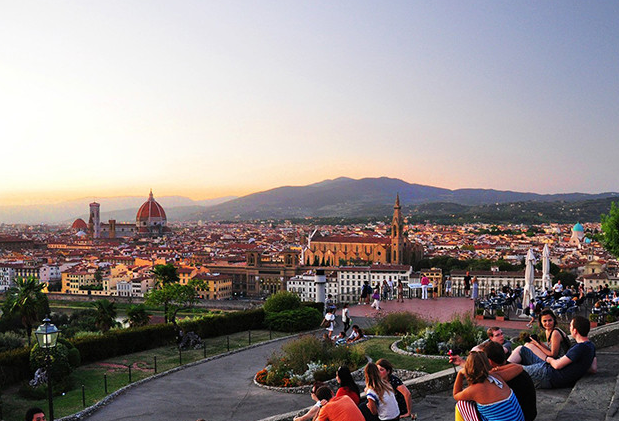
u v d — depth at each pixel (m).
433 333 32.50
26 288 73.12
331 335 41.47
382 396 14.05
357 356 31.12
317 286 51.75
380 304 51.09
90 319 128.25
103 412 27.14
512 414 11.05
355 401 14.62
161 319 143.12
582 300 40.44
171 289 65.75
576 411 13.47
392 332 39.19
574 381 15.72
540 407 14.45
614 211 56.75
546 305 40.19
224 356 38.75
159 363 37.16
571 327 16.11
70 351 35.00
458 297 54.22
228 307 194.00
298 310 47.81
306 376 29.53
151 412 26.67
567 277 172.12
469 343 31.62
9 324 102.12
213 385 31.09
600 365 17.11
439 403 17.19
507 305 41.94
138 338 41.25
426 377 18.62
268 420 18.50
